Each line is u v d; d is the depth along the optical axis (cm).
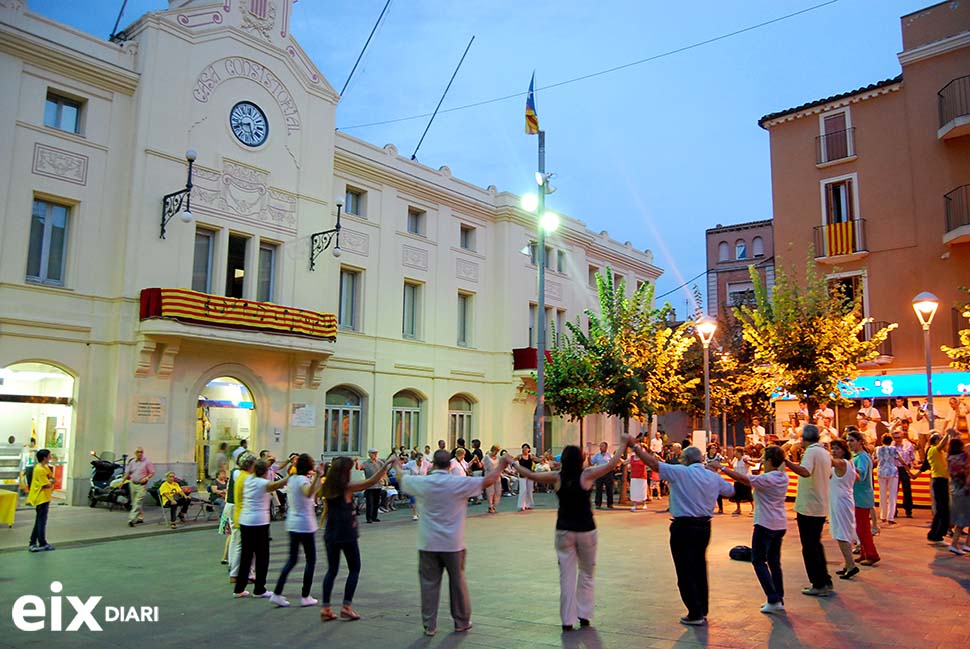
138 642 696
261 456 1700
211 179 2067
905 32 2541
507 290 3041
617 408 2458
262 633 725
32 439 1881
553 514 1912
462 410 2920
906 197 2480
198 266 2064
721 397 3244
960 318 2331
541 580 991
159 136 1964
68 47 1831
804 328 2167
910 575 975
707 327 1995
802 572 1014
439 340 2789
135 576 1030
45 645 689
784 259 2714
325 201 2375
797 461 1936
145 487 1562
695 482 750
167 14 2006
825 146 2673
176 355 1947
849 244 2552
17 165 1752
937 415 2319
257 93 2208
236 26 2169
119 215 1923
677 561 749
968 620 742
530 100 2378
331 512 791
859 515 1062
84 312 1844
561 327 3350
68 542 1329
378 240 2592
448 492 720
